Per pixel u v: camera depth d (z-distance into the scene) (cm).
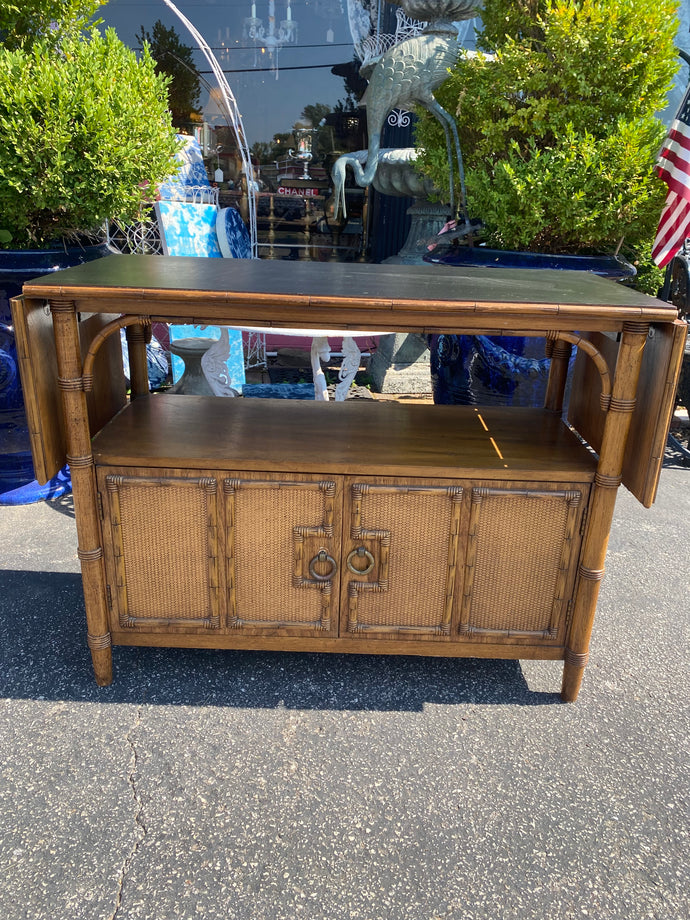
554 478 198
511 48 322
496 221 327
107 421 234
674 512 357
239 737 199
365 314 182
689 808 181
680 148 312
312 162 672
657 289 480
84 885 154
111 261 249
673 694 225
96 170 293
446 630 214
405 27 598
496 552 205
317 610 213
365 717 209
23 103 271
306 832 169
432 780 187
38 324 182
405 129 639
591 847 169
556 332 186
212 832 168
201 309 182
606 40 306
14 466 336
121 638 216
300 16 626
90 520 200
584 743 202
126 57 311
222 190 678
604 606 272
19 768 185
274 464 196
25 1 296
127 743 195
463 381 358
